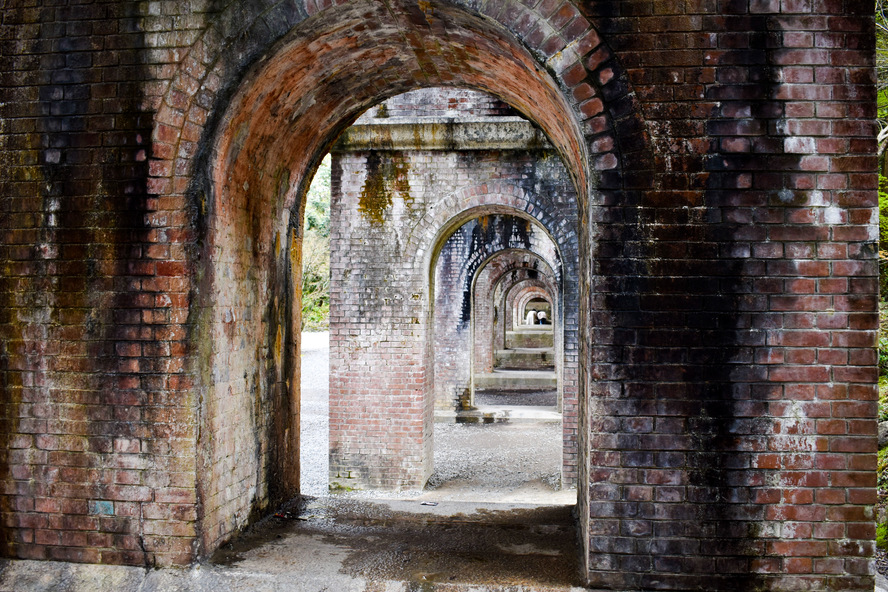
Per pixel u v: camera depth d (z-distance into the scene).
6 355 3.85
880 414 6.57
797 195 3.33
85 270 3.79
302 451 12.72
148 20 3.74
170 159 3.73
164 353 3.72
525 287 29.52
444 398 15.41
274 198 4.89
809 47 3.32
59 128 3.81
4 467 3.86
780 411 3.33
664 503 3.37
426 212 9.15
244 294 4.42
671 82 3.36
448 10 3.60
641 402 3.38
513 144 8.94
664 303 3.37
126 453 3.76
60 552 3.82
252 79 3.79
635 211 3.38
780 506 3.32
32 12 3.84
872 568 3.28
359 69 4.55
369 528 4.65
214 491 3.98
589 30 3.39
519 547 4.23
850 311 3.30
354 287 9.25
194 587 3.67
